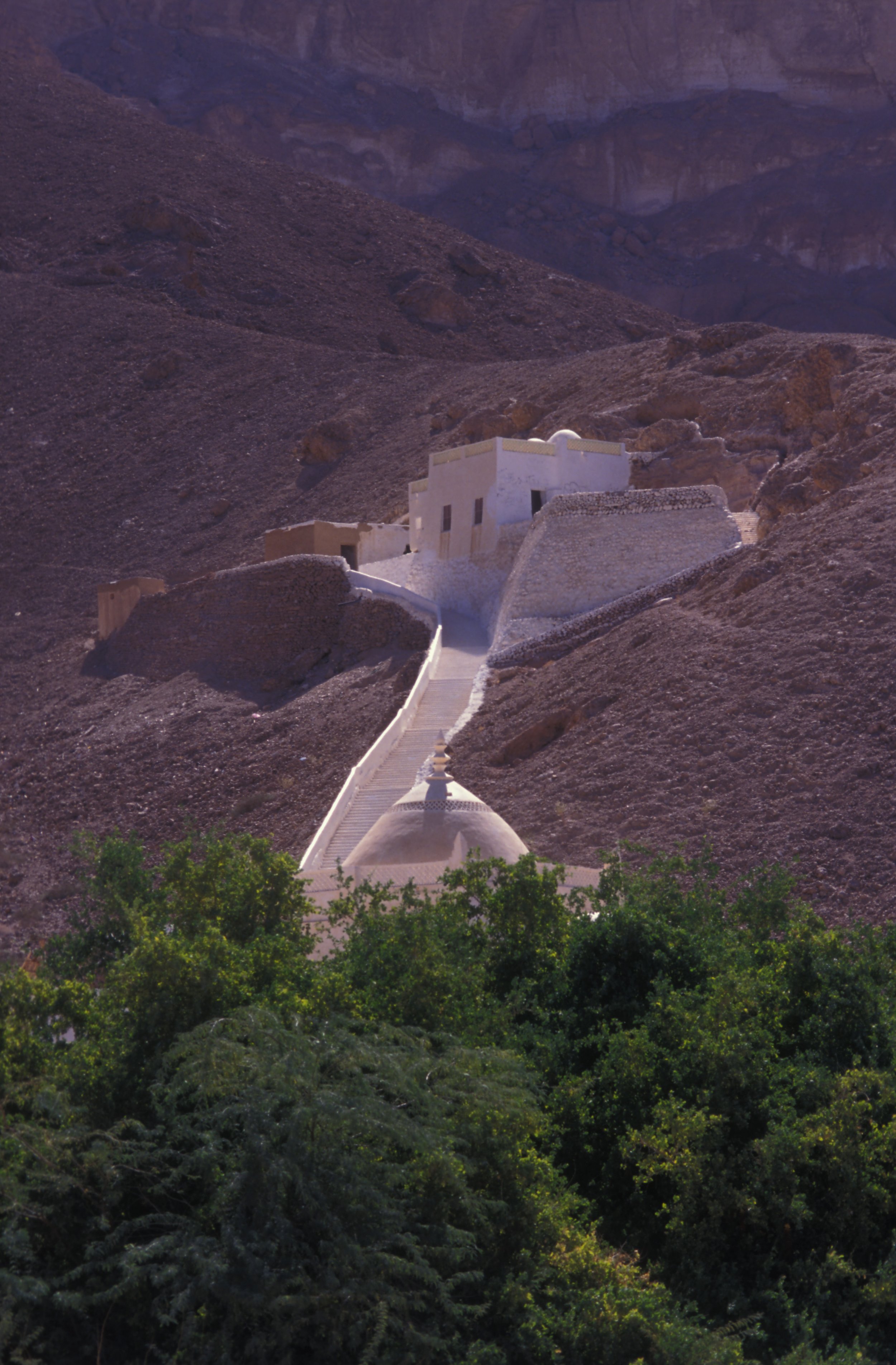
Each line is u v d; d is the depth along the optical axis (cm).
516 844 4172
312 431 16362
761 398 11619
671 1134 2495
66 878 8338
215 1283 1967
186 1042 2236
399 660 9294
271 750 9044
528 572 8825
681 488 8594
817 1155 2595
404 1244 2120
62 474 17650
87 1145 2234
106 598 12762
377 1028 2542
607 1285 2255
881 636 6028
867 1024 2897
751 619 6731
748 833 5216
